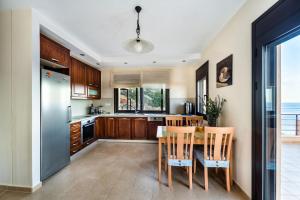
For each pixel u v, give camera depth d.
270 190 1.78
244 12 2.05
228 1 2.02
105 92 5.47
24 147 2.23
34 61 2.24
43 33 2.59
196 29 2.78
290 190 2.08
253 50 1.85
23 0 2.01
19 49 2.22
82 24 2.59
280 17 1.47
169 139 2.32
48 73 2.52
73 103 4.40
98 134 4.89
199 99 4.60
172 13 2.27
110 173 2.77
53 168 2.65
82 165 3.11
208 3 2.05
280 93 1.71
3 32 2.24
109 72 5.42
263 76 1.74
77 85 3.97
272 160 1.78
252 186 1.92
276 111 1.75
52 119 2.62
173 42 3.38
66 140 3.01
